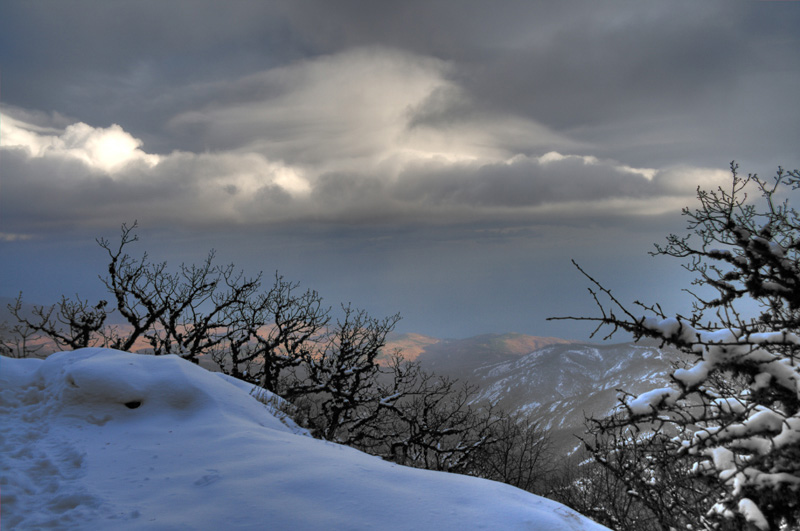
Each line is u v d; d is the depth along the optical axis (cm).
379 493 635
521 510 605
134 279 2238
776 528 502
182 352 2181
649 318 529
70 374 1067
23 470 722
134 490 654
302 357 2059
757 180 589
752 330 510
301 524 543
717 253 593
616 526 1000
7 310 1989
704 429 564
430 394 1953
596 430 612
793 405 533
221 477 680
